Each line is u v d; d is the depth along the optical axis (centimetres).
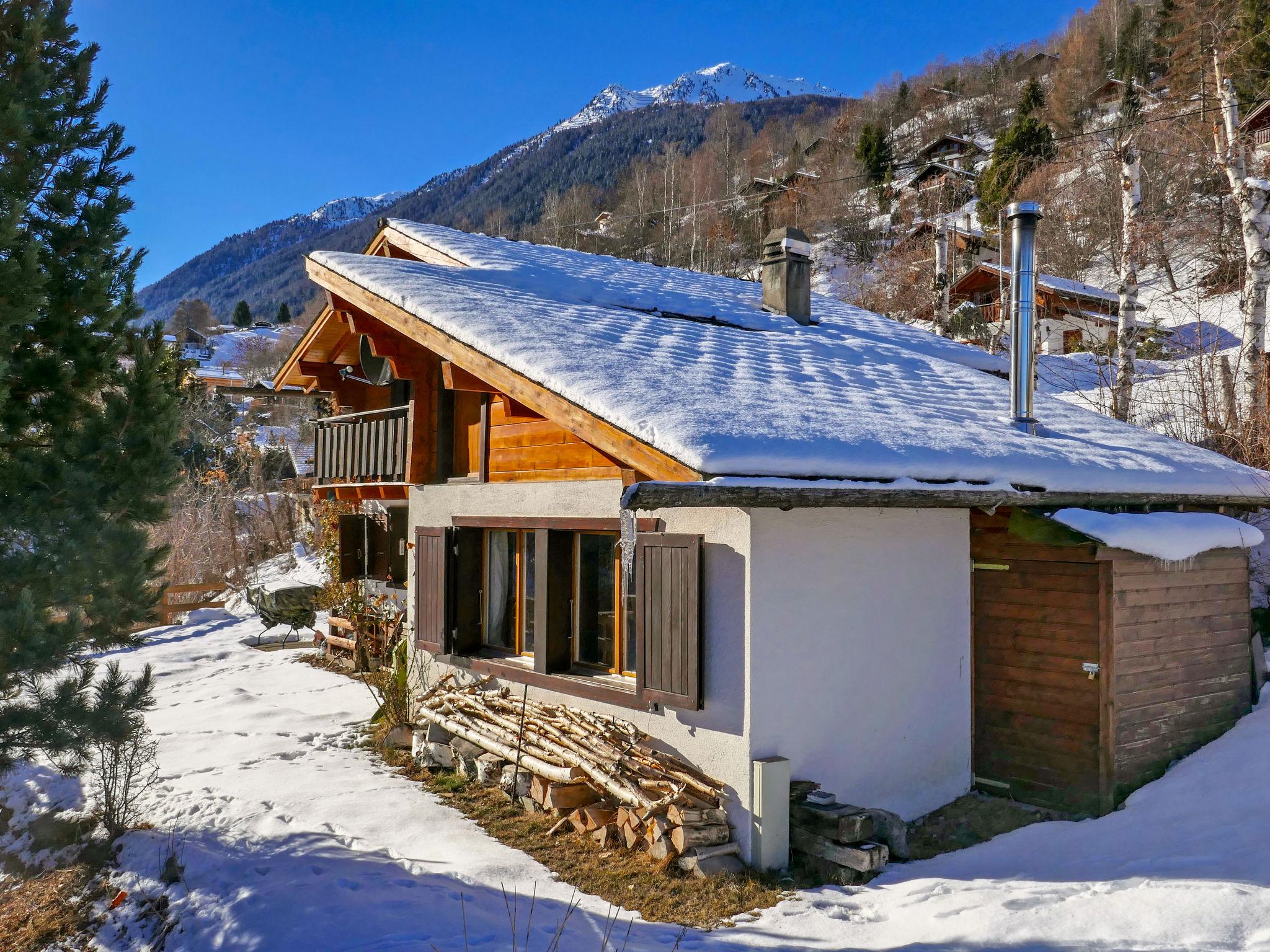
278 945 502
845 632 672
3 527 584
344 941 493
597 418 614
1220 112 1510
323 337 1252
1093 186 3061
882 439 652
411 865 612
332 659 1416
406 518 1386
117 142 692
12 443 648
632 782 633
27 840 750
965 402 907
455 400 999
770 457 558
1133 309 1433
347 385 1362
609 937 494
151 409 655
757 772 604
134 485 639
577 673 796
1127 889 491
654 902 553
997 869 581
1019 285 848
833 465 586
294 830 682
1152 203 1984
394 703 959
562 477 813
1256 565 1027
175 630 1777
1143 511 783
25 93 632
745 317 1106
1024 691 736
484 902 545
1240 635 795
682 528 670
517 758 732
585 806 680
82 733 613
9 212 568
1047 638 720
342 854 630
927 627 732
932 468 637
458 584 930
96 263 663
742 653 619
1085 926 457
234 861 634
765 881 584
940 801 736
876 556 696
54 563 593
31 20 639
